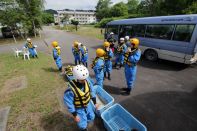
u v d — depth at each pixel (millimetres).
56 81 6445
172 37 7664
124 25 10773
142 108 4516
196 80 6348
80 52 7789
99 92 4758
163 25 8016
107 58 6141
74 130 3682
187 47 7035
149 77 6805
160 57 8578
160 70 7652
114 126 3686
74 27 44469
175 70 7578
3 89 5957
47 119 4105
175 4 18594
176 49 7555
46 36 25844
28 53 10344
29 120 4102
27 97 5273
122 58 7934
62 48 14414
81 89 2732
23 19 22562
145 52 9461
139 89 5691
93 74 7340
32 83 6344
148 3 25828
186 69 7668
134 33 9977
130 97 5141
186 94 5242
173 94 5262
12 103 4938
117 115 3988
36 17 24078
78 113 2904
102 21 43719
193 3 16516
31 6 23172
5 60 10508
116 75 7188
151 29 8734
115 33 11805
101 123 3846
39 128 3803
